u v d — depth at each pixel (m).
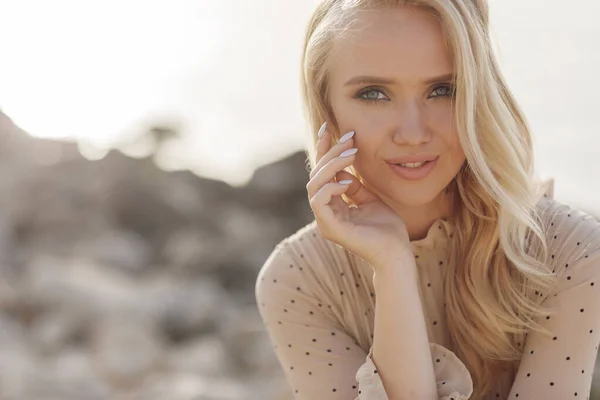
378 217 2.04
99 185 27.56
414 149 1.91
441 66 1.87
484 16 1.96
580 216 2.07
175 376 11.56
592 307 1.98
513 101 2.03
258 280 2.35
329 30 1.96
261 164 32.25
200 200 29.75
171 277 21.98
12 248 22.66
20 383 10.05
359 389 2.03
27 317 14.23
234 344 13.29
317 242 2.28
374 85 1.92
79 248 23.02
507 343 2.10
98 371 11.27
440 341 2.22
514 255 1.99
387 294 2.01
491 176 1.90
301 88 2.15
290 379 2.29
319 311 2.27
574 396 1.99
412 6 1.87
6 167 27.50
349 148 1.97
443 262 2.18
